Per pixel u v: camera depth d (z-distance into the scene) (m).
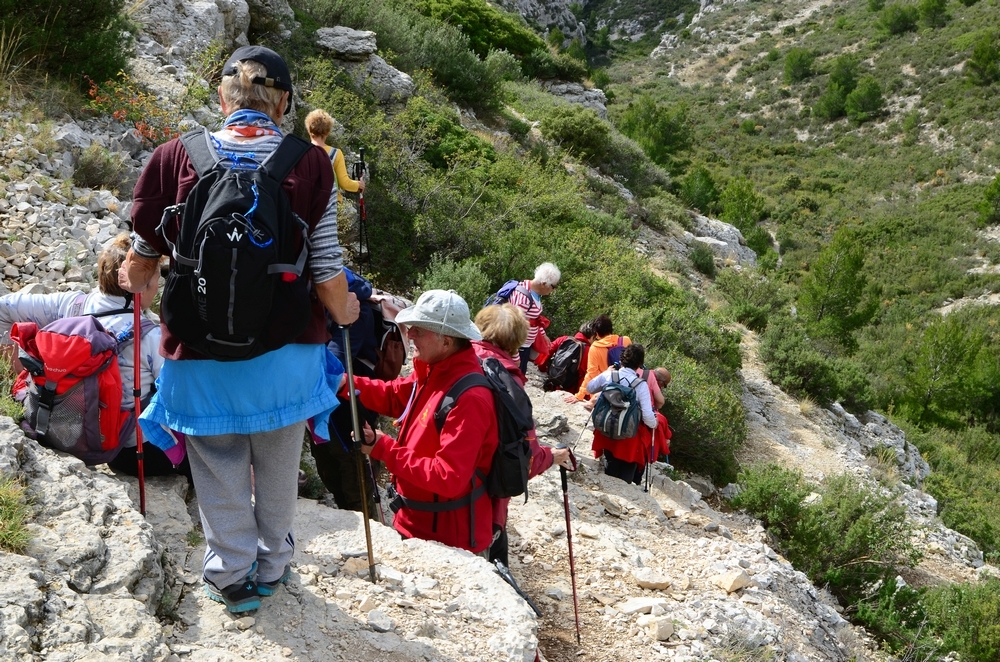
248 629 2.93
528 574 5.07
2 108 7.17
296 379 2.61
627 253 15.58
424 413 3.43
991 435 30.19
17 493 2.93
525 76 30.83
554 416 7.92
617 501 6.78
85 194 6.73
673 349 12.61
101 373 3.51
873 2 99.25
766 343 17.58
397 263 10.67
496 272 11.46
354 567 3.53
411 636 3.14
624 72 108.50
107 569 2.87
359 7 19.03
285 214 2.34
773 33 106.50
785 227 59.91
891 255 54.09
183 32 10.79
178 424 2.61
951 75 77.56
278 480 2.81
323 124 6.88
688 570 5.96
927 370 31.92
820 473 13.05
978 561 12.73
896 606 8.39
